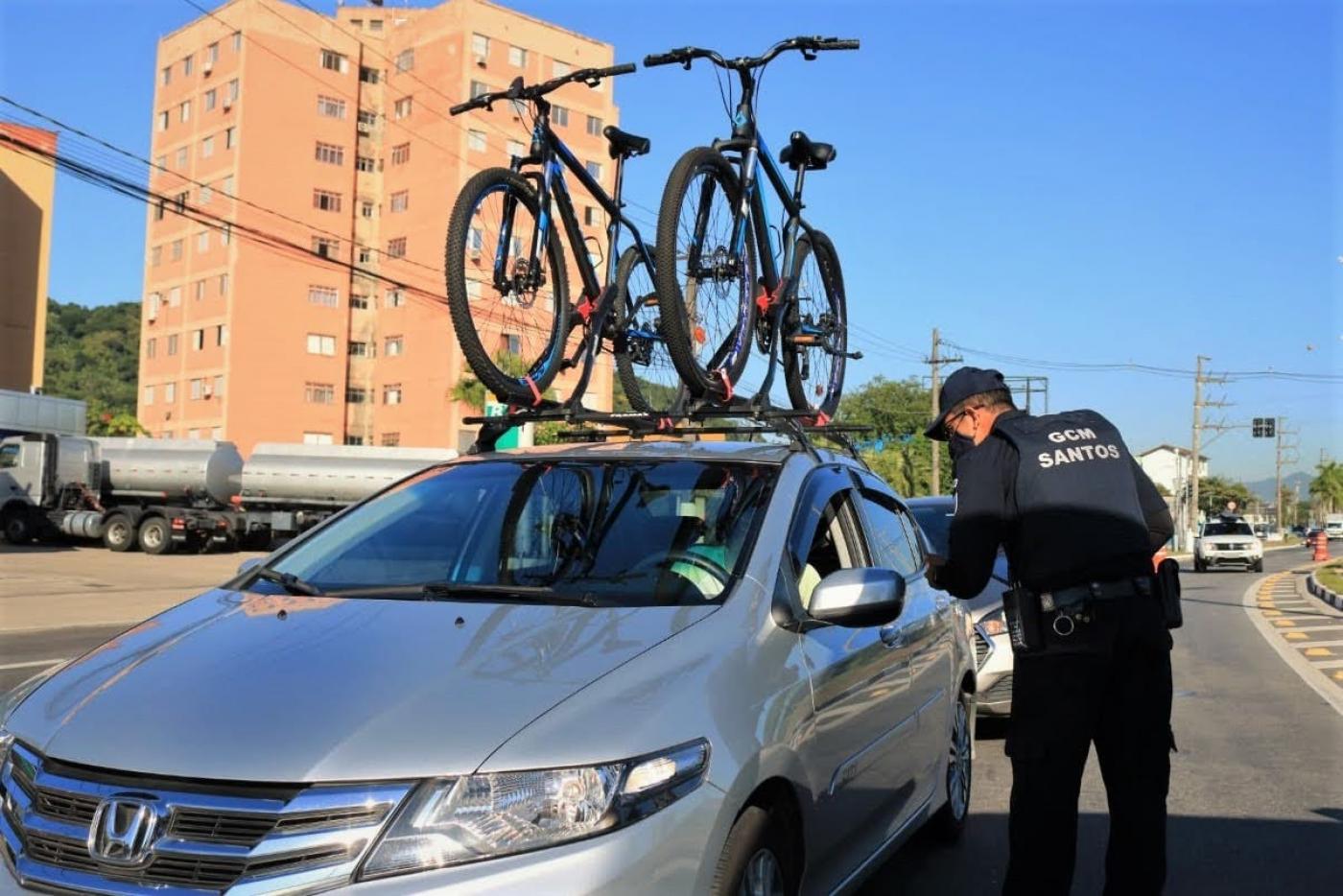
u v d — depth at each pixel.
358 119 64.06
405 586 3.40
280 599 3.30
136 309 125.00
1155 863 3.47
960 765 5.29
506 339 5.10
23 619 13.97
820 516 3.95
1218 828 5.57
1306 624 16.28
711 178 5.44
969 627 5.54
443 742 2.37
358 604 3.14
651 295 6.38
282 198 61.28
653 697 2.59
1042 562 3.46
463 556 3.57
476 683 2.57
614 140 5.97
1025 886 3.46
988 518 3.56
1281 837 5.40
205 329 62.03
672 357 4.98
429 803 2.28
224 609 3.26
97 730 2.51
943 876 4.74
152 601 16.28
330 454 28.19
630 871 2.32
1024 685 3.50
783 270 6.46
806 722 3.06
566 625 2.91
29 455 29.14
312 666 2.68
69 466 29.36
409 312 62.81
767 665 3.01
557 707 2.50
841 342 7.39
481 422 4.66
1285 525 177.75
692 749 2.54
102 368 115.75
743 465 3.87
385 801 2.28
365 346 64.88
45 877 2.35
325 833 2.25
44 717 2.68
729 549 3.39
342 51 63.19
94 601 16.17
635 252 6.25
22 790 2.52
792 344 6.45
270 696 2.54
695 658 2.80
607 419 4.68
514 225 5.26
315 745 2.36
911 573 4.88
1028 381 44.59
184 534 27.84
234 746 2.37
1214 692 9.91
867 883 4.64
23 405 30.06
